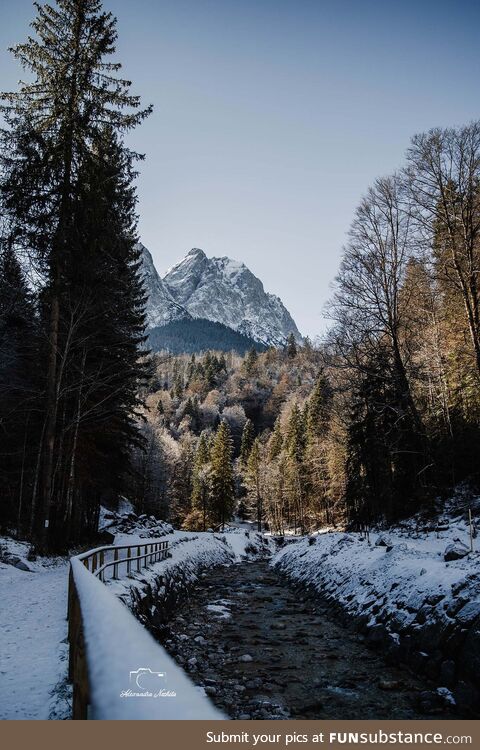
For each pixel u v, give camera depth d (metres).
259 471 90.00
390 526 25.06
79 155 19.50
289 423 91.00
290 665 10.72
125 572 14.70
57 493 25.08
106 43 19.42
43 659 7.10
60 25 19.38
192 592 21.00
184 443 115.38
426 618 10.20
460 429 24.41
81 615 3.26
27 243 18.12
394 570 13.77
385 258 24.00
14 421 24.88
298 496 70.44
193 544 33.66
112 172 19.83
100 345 24.23
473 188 20.62
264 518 92.81
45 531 18.34
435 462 23.66
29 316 22.25
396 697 8.55
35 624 9.21
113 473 29.23
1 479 26.25
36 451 26.20
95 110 19.44
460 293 22.59
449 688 8.41
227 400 178.50
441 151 21.42
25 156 18.22
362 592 14.55
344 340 23.88
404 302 24.75
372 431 27.80
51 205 18.83
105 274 22.00
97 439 26.61
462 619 9.02
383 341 25.08
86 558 9.62
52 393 19.27
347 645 12.11
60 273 19.27
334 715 7.88
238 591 21.91
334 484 51.06
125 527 41.34
